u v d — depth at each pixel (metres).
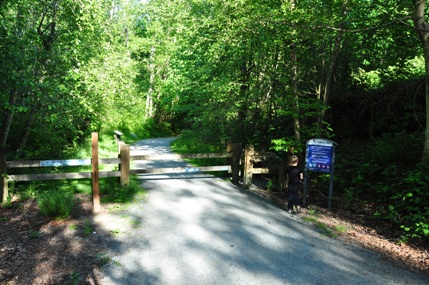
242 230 5.61
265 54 9.10
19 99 8.06
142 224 5.82
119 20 20.61
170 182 8.85
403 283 4.01
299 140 8.48
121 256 4.62
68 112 8.68
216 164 11.49
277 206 7.05
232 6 7.82
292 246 5.01
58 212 5.98
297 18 6.98
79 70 7.98
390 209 5.95
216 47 9.10
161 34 24.73
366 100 10.36
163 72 30.77
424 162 6.70
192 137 15.55
